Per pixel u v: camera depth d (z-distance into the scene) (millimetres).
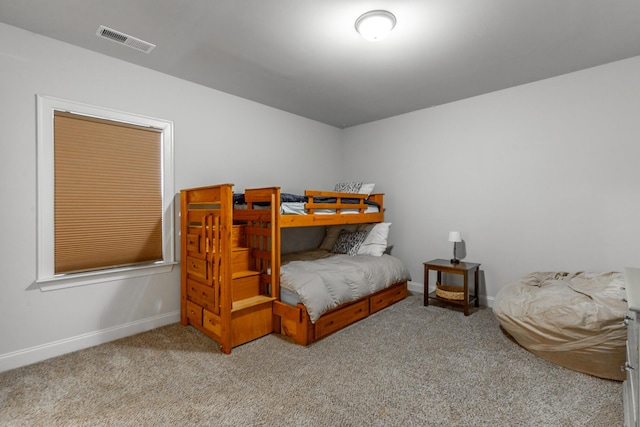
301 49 2559
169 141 3072
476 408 1804
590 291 2377
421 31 2270
